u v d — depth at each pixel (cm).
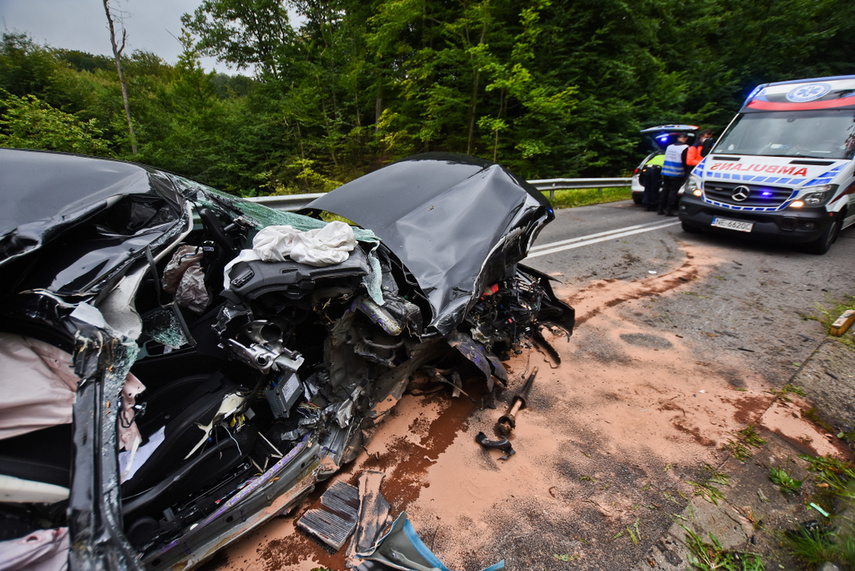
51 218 142
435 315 216
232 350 176
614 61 1192
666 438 255
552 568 177
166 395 178
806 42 1591
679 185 869
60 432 129
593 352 351
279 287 171
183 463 165
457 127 1281
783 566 182
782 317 416
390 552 171
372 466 227
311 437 199
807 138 608
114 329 135
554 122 1121
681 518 202
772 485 223
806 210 558
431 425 258
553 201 1016
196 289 186
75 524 103
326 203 297
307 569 174
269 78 1595
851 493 213
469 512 202
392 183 297
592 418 271
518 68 1004
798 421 271
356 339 222
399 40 1237
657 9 1307
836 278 516
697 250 639
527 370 321
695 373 323
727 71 1633
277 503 180
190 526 156
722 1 1670
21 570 109
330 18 1412
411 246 239
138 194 178
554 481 221
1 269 128
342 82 1324
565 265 560
